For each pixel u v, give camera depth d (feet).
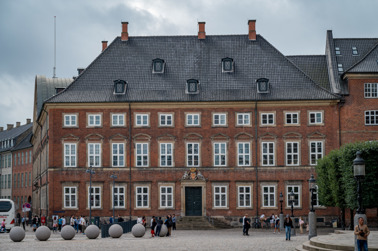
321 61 313.32
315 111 285.43
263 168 284.41
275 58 300.40
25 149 451.12
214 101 285.23
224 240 180.86
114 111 288.10
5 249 151.43
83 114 287.89
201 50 305.53
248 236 213.25
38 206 357.00
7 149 485.56
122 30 309.22
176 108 288.10
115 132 287.48
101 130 287.69
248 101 285.23
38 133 374.22
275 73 295.28
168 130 287.69
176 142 286.87
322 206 280.51
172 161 286.66
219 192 284.61
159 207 284.61
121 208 285.02
